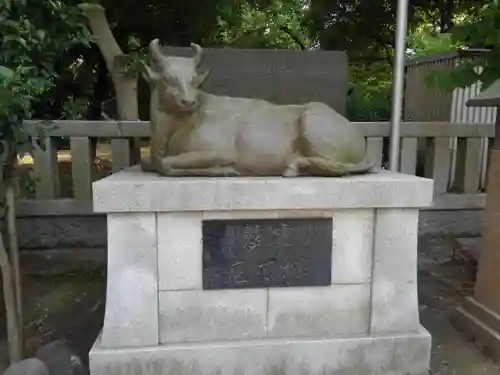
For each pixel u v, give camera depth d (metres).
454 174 5.04
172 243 2.57
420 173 5.46
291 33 11.52
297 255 2.68
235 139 2.71
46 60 2.92
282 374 2.68
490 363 3.02
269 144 2.71
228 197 2.54
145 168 2.96
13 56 2.60
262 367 2.67
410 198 2.68
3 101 2.44
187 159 2.66
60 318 3.61
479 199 4.75
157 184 2.49
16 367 2.63
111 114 7.27
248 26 11.45
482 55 4.06
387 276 2.76
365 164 2.90
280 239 2.65
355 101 8.89
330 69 3.65
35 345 3.16
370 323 2.78
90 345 3.17
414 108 6.89
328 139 2.75
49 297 4.01
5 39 2.49
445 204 4.73
